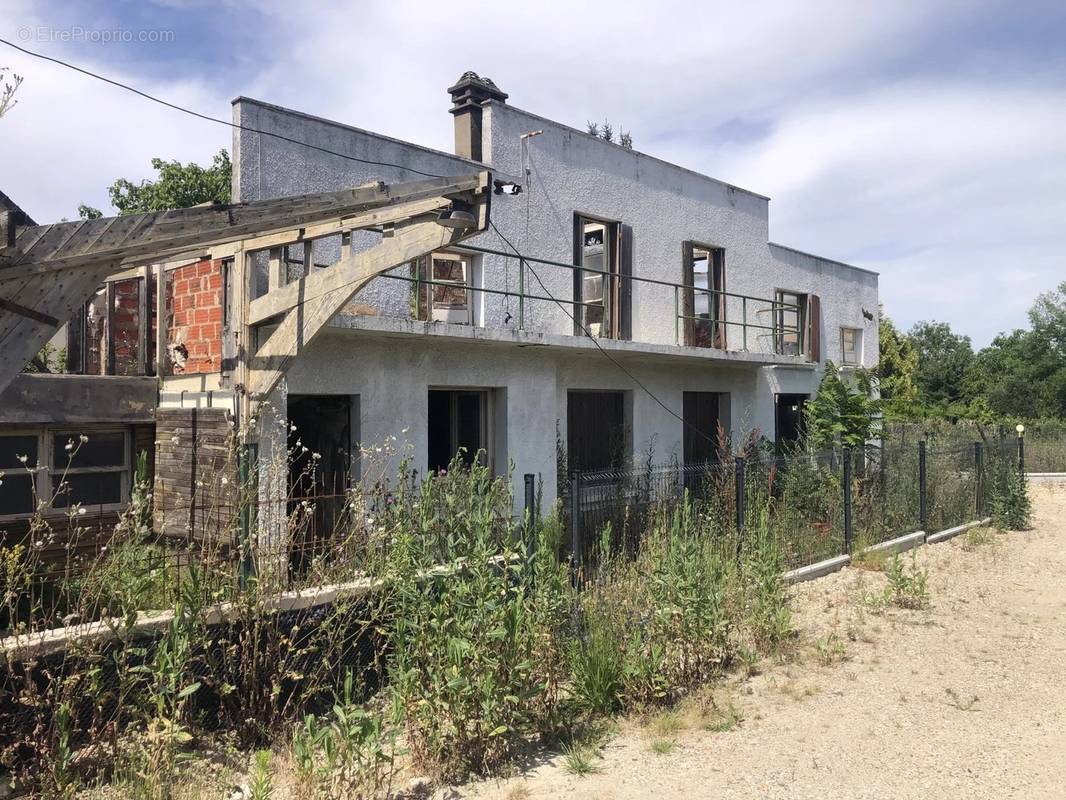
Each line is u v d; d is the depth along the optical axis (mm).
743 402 15172
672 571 5930
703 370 14211
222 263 7645
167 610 4730
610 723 5172
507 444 10289
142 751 3988
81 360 8977
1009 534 12898
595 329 12922
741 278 15469
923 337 52750
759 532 7863
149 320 8414
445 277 10234
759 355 13430
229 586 4848
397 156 9523
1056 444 23875
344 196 5344
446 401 10422
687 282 14023
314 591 5203
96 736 4113
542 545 5340
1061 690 5844
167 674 4266
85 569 5219
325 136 8766
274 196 8242
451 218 5949
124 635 4258
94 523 7617
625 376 12617
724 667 6273
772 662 6441
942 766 4570
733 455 13906
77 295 4637
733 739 4953
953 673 6230
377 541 5645
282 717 4797
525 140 11297
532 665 4789
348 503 6262
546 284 11562
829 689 5867
